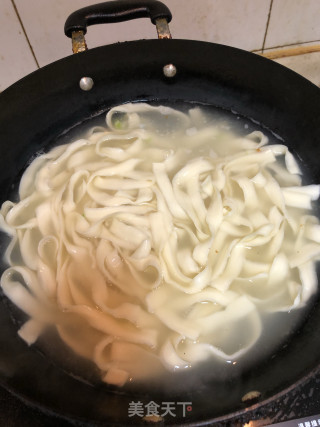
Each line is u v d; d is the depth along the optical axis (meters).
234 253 0.29
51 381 0.24
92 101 0.35
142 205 0.31
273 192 0.30
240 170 0.32
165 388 0.24
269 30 0.44
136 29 0.41
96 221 0.30
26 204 0.31
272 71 0.31
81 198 0.32
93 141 0.34
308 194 0.30
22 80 0.32
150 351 0.25
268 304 0.27
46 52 0.42
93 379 0.25
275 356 0.25
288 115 0.32
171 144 0.34
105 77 0.34
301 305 0.26
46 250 0.30
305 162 0.32
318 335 0.24
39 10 0.38
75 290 0.28
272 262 0.28
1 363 0.23
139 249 0.29
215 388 0.24
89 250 0.29
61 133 0.35
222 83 0.34
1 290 0.28
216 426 0.23
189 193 0.31
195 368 0.25
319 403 0.23
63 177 0.32
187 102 0.36
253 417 0.23
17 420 0.24
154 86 0.35
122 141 0.35
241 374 0.24
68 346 0.26
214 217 0.29
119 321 0.26
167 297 0.27
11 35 0.39
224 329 0.26
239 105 0.34
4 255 0.30
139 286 0.28
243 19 0.42
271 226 0.29
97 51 0.32
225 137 0.34
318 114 0.30
